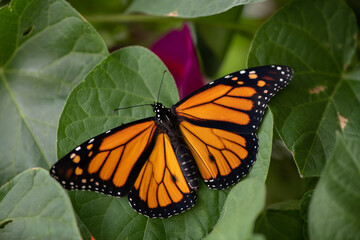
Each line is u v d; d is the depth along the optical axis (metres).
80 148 0.44
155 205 0.45
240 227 0.41
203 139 0.45
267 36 0.46
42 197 0.43
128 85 0.46
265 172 0.44
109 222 0.44
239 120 0.45
